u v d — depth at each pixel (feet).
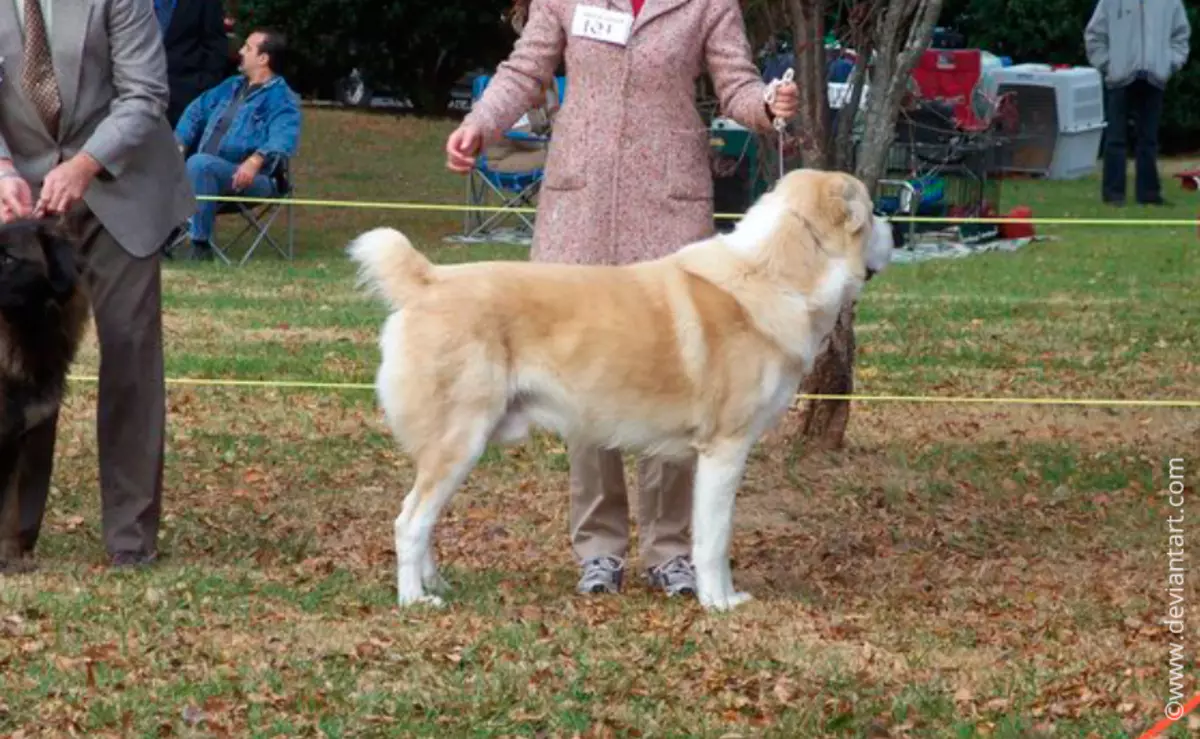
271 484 28.45
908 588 23.30
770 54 33.01
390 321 20.61
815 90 29.94
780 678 18.53
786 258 20.76
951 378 38.42
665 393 20.70
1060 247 61.36
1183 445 32.89
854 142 34.30
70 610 20.31
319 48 91.35
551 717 17.21
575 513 22.79
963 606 22.40
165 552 23.76
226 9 84.17
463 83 99.86
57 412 22.84
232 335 41.39
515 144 61.93
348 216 67.72
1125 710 18.08
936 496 28.96
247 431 32.09
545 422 20.81
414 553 21.09
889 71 30.27
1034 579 24.02
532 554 24.67
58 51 21.85
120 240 22.06
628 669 18.72
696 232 21.84
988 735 17.20
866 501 28.35
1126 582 23.88
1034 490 29.53
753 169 52.26
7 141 22.08
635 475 29.48
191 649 19.03
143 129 21.84
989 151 65.77
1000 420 34.73
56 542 24.26
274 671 18.31
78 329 22.07
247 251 56.95
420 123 92.63
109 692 17.63
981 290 50.83
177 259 54.49
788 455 30.94
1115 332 44.14
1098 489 29.68
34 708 17.19
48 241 21.21
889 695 18.24
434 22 90.84
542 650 19.22
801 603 22.04
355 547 24.67
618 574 22.54
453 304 20.35
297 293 48.24
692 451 21.20
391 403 20.58
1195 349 42.24
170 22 56.29
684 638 19.93
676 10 21.59
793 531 26.68
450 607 21.12
